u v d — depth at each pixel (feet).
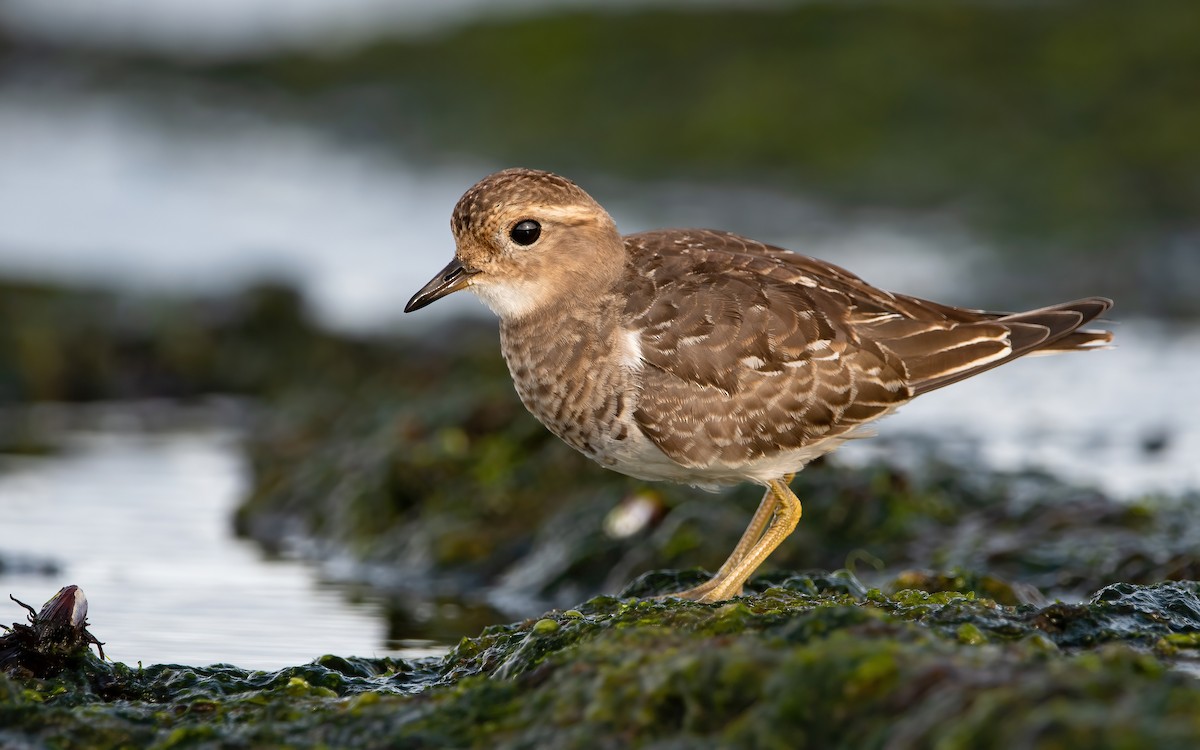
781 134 98.07
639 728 21.54
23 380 69.41
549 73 110.52
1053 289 77.46
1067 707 17.87
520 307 35.78
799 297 34.65
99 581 42.16
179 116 120.88
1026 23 102.68
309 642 36.96
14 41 136.56
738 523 43.60
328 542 50.06
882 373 34.63
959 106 96.94
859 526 43.73
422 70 117.39
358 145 111.04
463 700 23.81
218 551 47.34
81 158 109.81
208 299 76.23
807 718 20.15
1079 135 92.73
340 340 71.56
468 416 52.90
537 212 35.01
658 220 90.27
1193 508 43.60
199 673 28.66
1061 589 38.75
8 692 25.36
